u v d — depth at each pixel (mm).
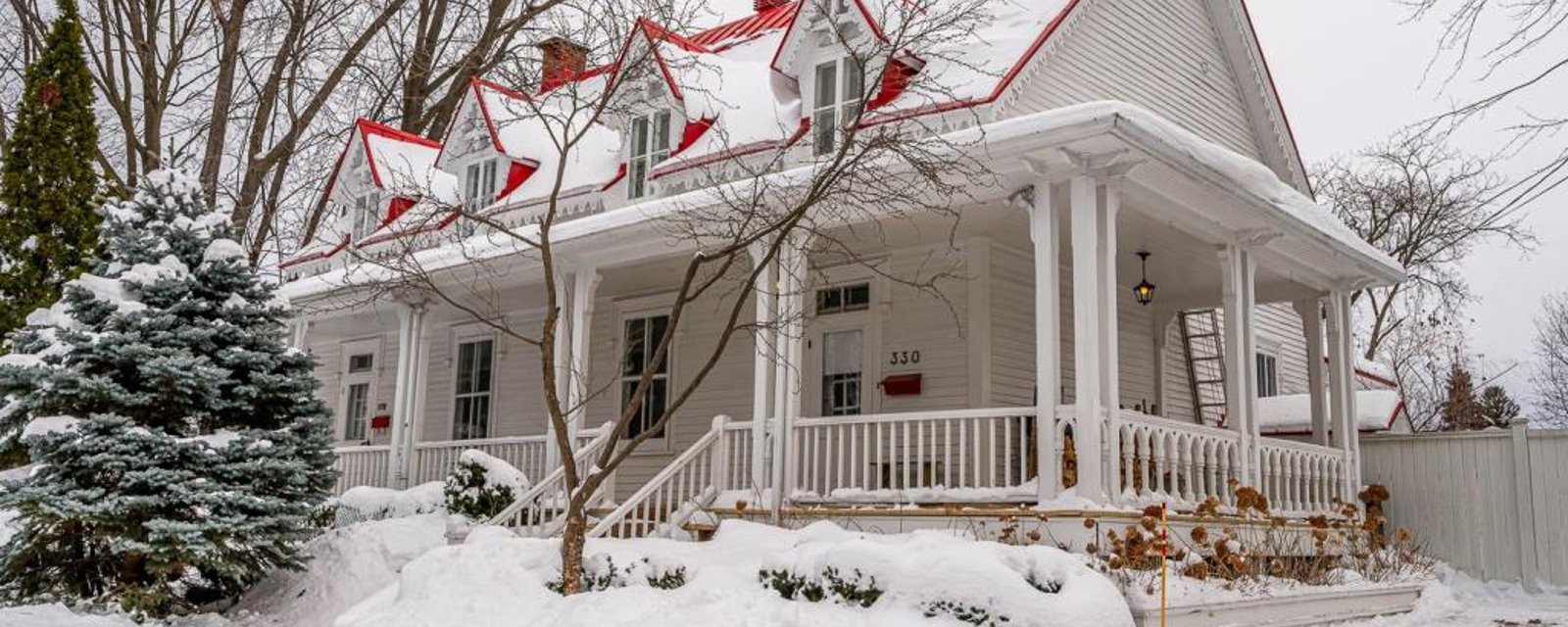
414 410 15070
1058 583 7555
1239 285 11492
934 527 9773
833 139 11938
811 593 7965
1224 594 8648
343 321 18047
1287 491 11867
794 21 12805
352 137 19297
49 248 14727
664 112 14766
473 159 17734
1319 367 13906
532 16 21203
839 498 10508
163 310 9984
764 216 9648
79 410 9711
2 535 12406
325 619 10047
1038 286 9750
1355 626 10062
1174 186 10273
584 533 8969
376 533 11352
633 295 15805
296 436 10289
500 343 17578
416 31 23375
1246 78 16281
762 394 11266
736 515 11094
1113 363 9531
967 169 9602
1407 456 13914
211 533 9469
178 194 10758
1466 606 11703
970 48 12531
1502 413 36094
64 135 15266
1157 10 14812
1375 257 13023
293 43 20609
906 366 13031
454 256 13906
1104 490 9328
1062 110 9070
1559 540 12633
